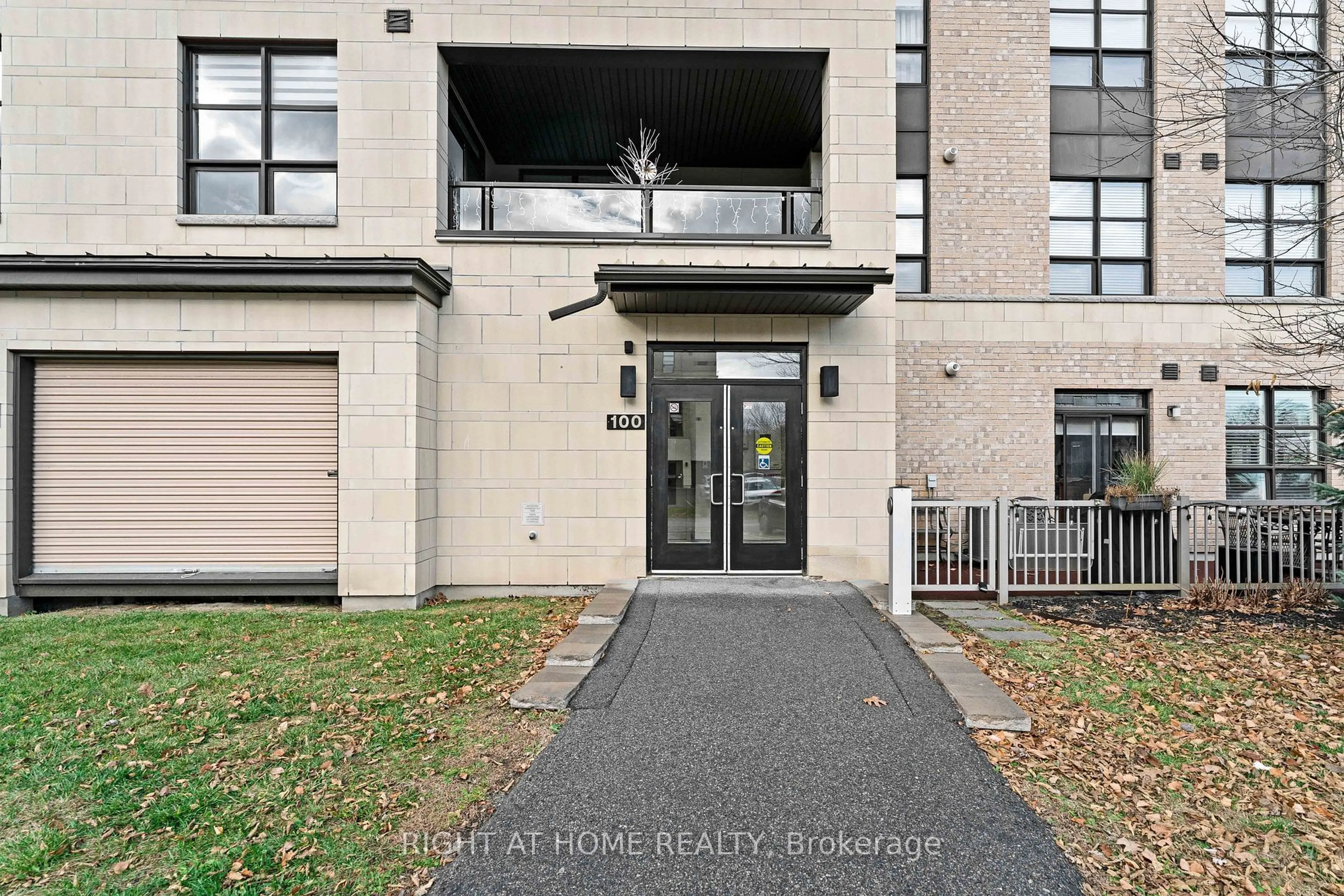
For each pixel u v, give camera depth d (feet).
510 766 12.14
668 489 26.76
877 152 26.58
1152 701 15.01
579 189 27.58
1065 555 26.35
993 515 24.64
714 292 23.57
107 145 25.35
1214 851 9.81
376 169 26.05
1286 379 34.27
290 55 26.50
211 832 10.09
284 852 9.61
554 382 26.40
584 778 11.75
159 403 24.52
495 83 29.09
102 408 24.39
